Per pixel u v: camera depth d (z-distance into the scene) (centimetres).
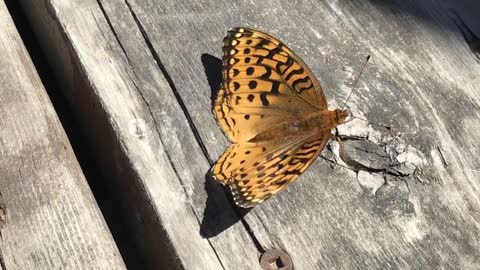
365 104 24
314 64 25
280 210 22
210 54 24
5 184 21
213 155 22
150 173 22
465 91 25
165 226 21
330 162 23
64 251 20
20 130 22
